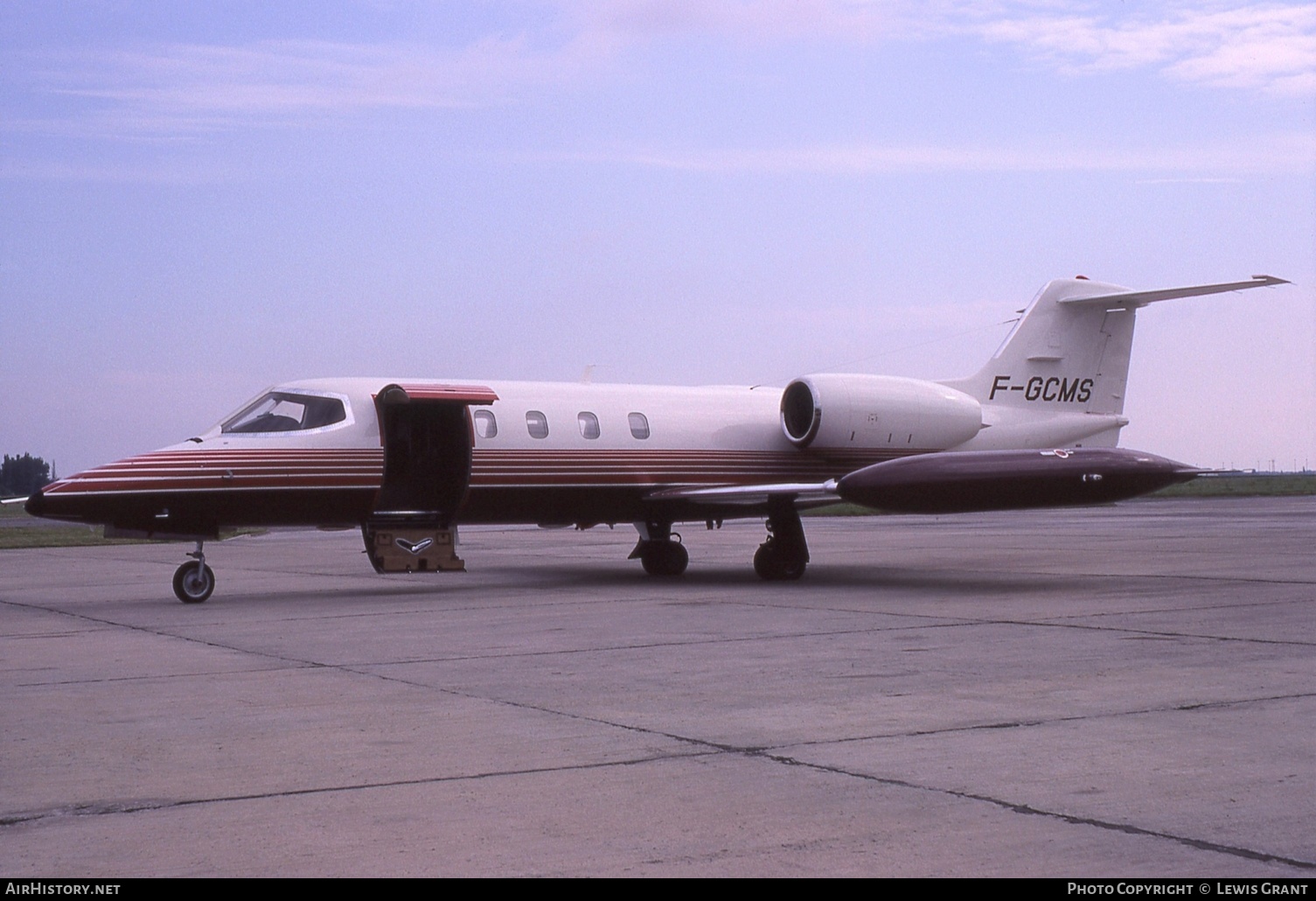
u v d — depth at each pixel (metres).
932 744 7.39
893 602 15.55
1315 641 11.58
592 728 7.96
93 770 6.98
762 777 6.68
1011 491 16.77
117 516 15.64
